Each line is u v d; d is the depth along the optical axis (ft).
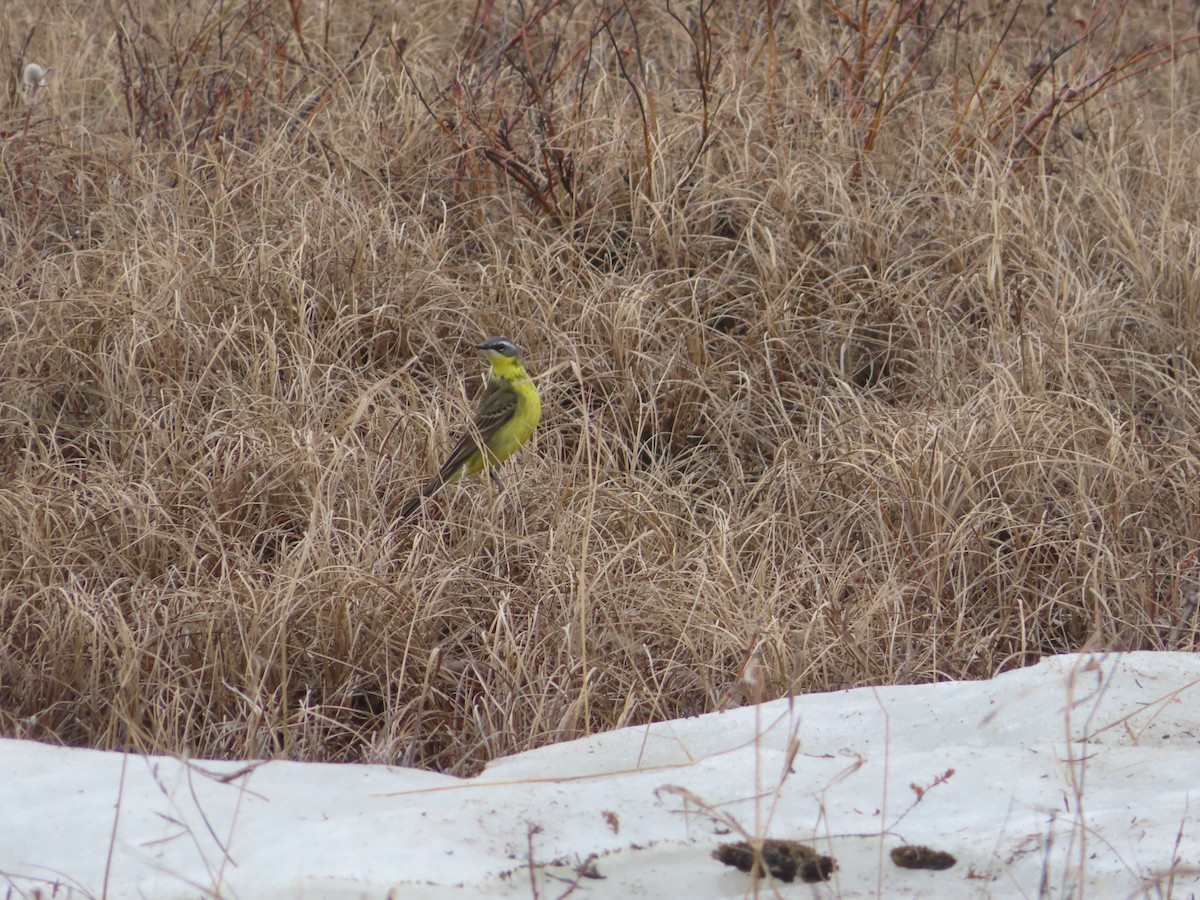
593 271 41.91
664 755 20.62
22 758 19.49
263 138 46.88
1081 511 32.37
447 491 33.68
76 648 26.48
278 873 16.07
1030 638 30.22
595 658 27.76
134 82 50.24
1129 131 49.32
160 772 19.19
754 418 38.63
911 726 21.08
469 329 39.68
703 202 43.32
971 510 32.45
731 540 31.30
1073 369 37.96
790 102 47.98
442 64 52.70
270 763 19.80
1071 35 56.85
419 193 44.75
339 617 27.63
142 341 36.35
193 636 27.58
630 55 52.19
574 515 31.91
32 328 37.76
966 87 51.60
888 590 29.60
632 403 38.37
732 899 16.56
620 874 16.81
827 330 40.40
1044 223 43.52
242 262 39.52
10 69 50.06
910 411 36.65
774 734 20.99
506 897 16.10
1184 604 30.78
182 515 31.73
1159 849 16.98
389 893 15.72
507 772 20.27
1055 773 19.12
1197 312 40.55
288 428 33.58
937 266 42.52
